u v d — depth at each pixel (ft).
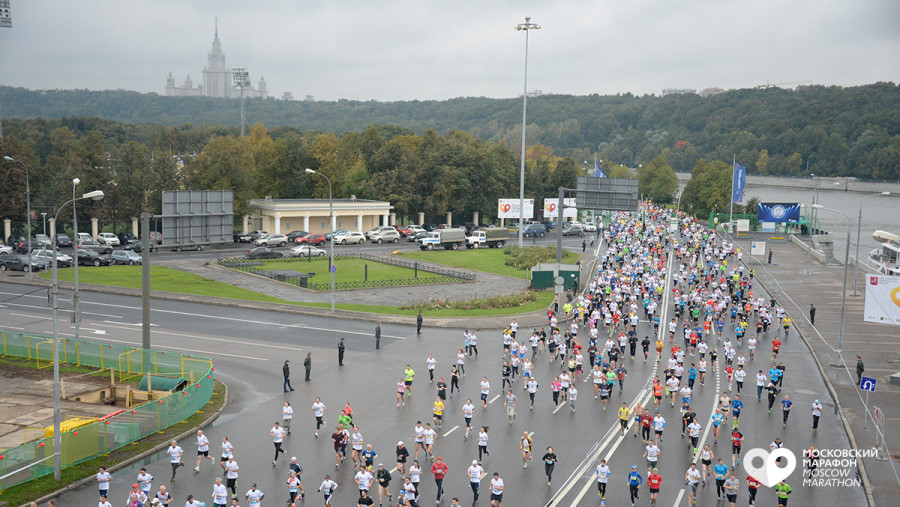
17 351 155.84
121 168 367.86
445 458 104.32
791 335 188.75
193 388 121.08
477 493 90.02
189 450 107.14
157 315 194.08
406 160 430.20
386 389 135.95
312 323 190.39
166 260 289.53
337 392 133.90
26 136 588.91
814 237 369.50
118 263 278.46
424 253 333.01
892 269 282.36
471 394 134.31
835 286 261.85
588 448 108.58
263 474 98.22
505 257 323.98
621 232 381.60
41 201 357.00
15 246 317.01
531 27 337.52
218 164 373.81
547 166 524.52
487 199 450.30
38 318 186.19
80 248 277.64
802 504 91.97
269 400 129.29
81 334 170.71
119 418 106.63
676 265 301.43
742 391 139.44
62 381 138.41
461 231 356.38
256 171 418.51
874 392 140.05
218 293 223.71
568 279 243.60
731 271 289.33
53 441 96.48
